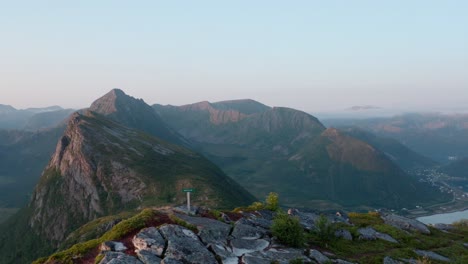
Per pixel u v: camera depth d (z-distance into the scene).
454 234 69.62
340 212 72.62
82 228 150.62
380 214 76.12
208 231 40.50
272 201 60.59
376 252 51.56
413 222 70.25
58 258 34.50
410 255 51.69
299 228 45.16
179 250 34.72
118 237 37.03
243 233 43.28
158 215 42.56
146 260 32.34
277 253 40.38
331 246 50.62
